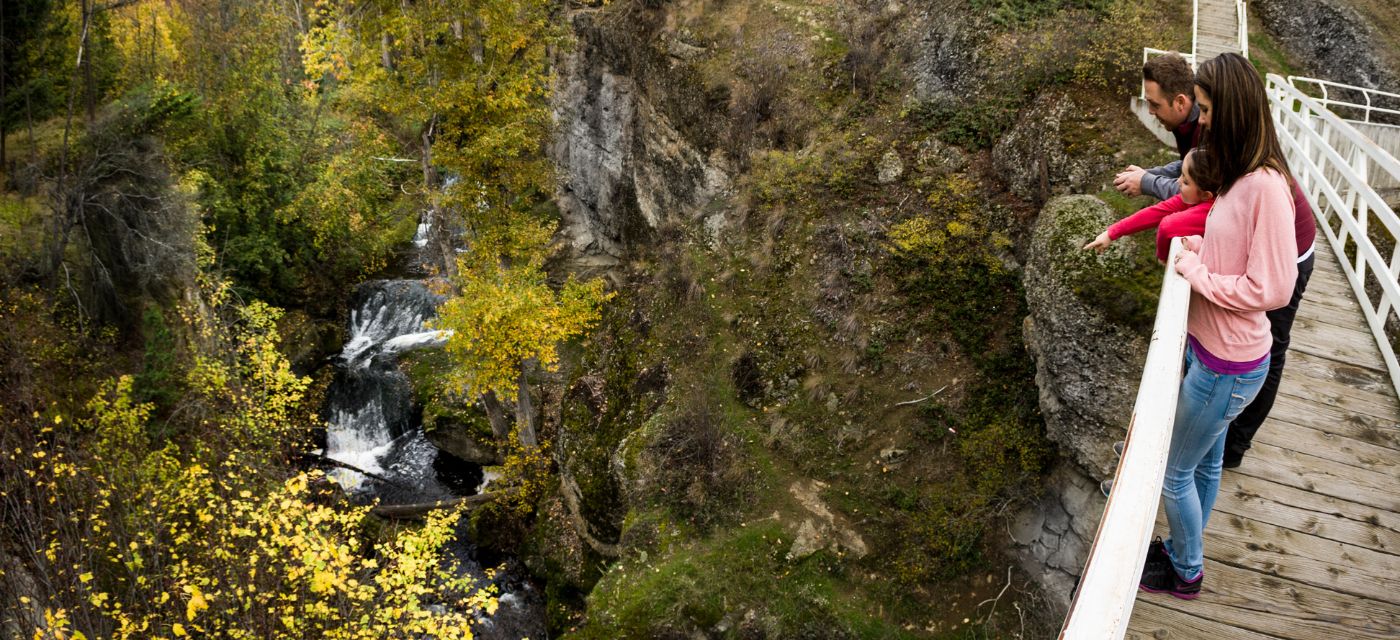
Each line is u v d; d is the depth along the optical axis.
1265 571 3.53
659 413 14.66
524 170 16.55
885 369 13.42
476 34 16.12
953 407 12.59
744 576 12.02
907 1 17.66
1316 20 15.28
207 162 23.86
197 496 11.66
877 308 14.00
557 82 25.41
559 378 20.03
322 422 21.62
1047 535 11.03
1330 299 5.42
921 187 14.91
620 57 22.42
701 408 13.98
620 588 12.45
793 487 12.85
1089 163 12.30
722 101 18.80
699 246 17.08
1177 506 3.29
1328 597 3.40
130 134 18.98
